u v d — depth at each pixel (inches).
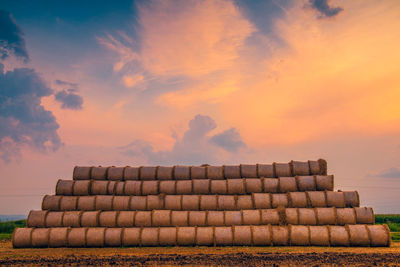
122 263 496.4
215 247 642.2
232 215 690.2
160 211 703.7
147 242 659.4
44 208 729.6
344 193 709.3
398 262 486.0
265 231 649.0
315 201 703.1
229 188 750.5
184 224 692.1
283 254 553.9
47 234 664.4
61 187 760.3
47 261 519.8
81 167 800.3
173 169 794.2
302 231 645.9
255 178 769.6
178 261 504.1
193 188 756.0
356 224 672.4
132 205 730.8
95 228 674.2
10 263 507.8
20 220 1123.9
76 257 553.0
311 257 524.4
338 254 548.1
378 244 631.2
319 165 765.3
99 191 759.7
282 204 708.7
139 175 791.7
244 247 637.9
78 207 731.4
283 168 770.8
